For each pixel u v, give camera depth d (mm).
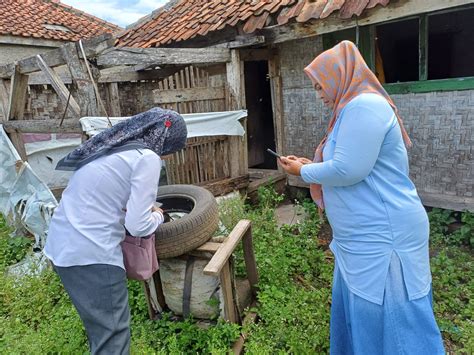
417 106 4285
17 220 4609
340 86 1675
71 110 3727
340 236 1791
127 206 1828
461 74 5617
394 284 1649
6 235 4691
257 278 2973
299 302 2793
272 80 5684
